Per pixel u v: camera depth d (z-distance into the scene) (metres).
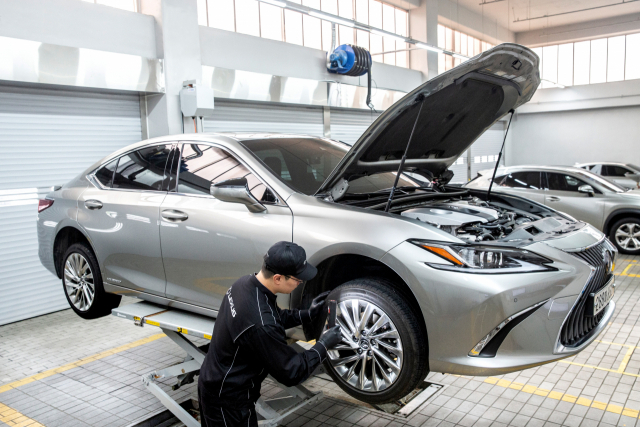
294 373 1.94
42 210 4.20
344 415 3.01
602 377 3.43
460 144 3.66
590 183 7.84
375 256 2.46
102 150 6.11
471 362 2.30
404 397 2.75
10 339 4.75
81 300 4.01
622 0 13.93
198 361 3.04
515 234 2.81
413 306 2.50
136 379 3.63
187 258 3.12
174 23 6.62
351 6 11.34
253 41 8.14
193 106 6.50
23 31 5.27
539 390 3.27
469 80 2.86
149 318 3.21
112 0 6.35
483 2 13.87
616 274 6.51
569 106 17.19
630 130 16.53
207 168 3.20
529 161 18.47
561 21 16.22
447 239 2.39
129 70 6.08
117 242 3.53
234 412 2.06
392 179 3.63
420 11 12.57
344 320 2.66
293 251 1.97
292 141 3.51
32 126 5.39
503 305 2.24
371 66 10.10
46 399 3.35
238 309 1.97
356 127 10.38
